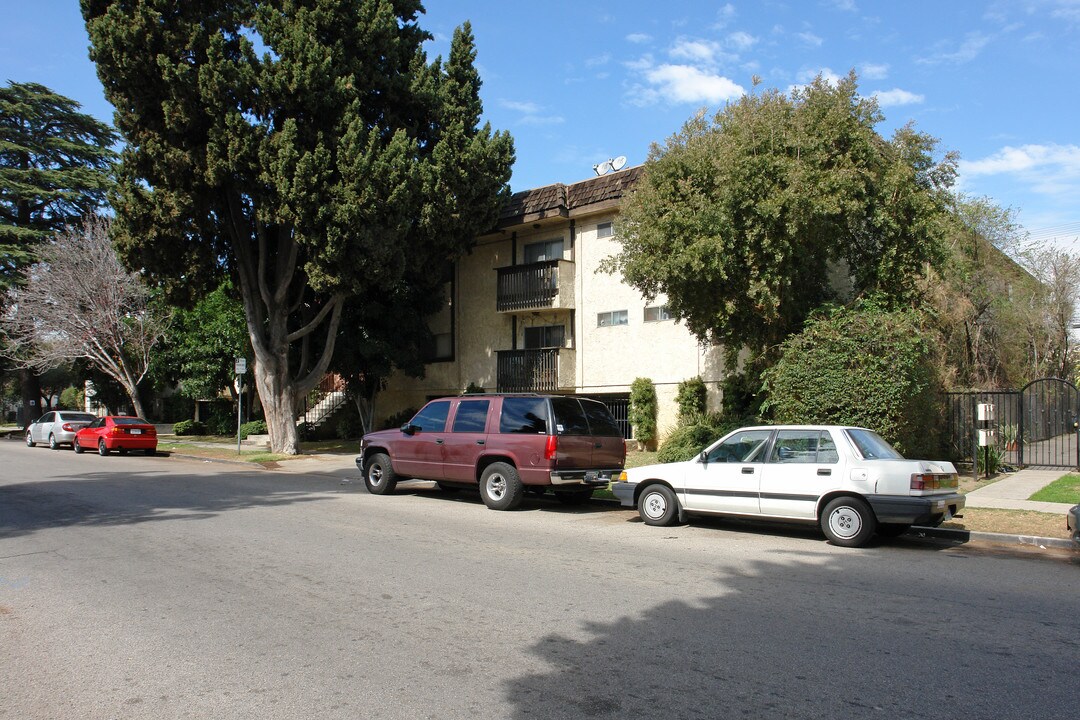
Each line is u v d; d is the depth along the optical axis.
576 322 25.03
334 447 28.14
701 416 20.09
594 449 13.10
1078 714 4.38
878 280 15.74
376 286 26.25
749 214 14.20
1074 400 29.58
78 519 11.63
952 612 6.48
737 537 10.22
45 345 34.62
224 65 19.25
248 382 35.88
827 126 14.95
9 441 37.62
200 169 20.38
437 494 15.16
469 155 22.36
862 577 7.82
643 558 8.71
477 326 28.25
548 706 4.48
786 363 14.50
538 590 7.17
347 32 21.41
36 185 39.50
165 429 42.53
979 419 15.61
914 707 4.48
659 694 4.66
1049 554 9.29
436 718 4.33
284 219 20.05
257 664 5.21
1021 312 26.92
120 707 4.52
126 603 6.77
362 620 6.21
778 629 5.96
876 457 9.85
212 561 8.51
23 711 4.48
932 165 16.17
